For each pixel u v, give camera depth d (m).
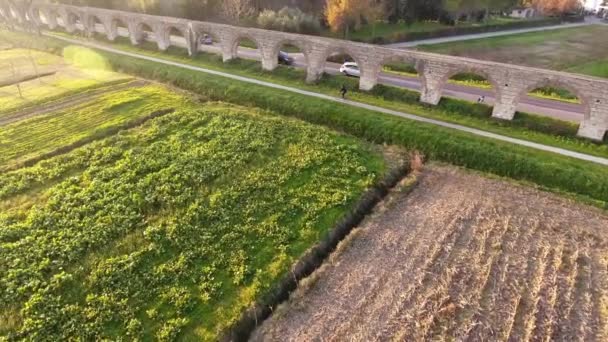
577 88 31.28
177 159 30.81
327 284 20.83
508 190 28.16
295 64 51.84
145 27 73.62
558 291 19.97
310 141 33.75
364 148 33.22
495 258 22.02
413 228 24.58
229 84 44.34
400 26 68.81
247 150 32.28
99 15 64.69
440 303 19.30
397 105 38.81
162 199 26.41
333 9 57.66
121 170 29.38
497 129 34.06
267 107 40.72
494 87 34.78
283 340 18.06
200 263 22.05
